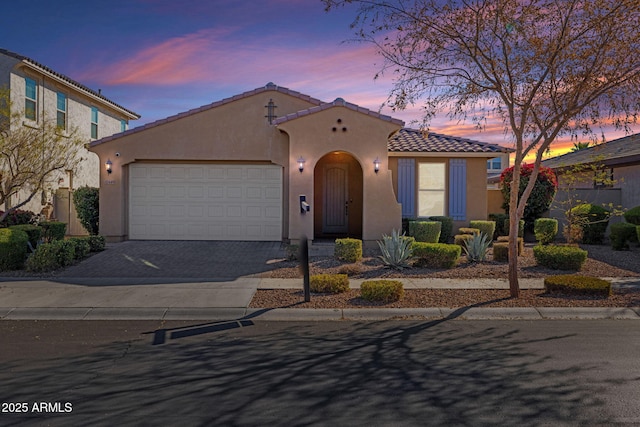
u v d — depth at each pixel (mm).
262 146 16062
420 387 5164
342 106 15164
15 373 5555
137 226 16297
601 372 5625
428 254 12406
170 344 6762
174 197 16250
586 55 9164
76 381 5309
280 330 7562
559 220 20062
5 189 14234
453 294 9812
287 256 13180
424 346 6688
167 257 13508
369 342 6883
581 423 4336
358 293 9875
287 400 4816
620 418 4434
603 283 9664
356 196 18406
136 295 9523
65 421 4328
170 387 5145
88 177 22953
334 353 6355
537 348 6582
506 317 8438
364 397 4898
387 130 15203
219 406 4668
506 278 11328
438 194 17828
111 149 15922
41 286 10219
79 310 8562
